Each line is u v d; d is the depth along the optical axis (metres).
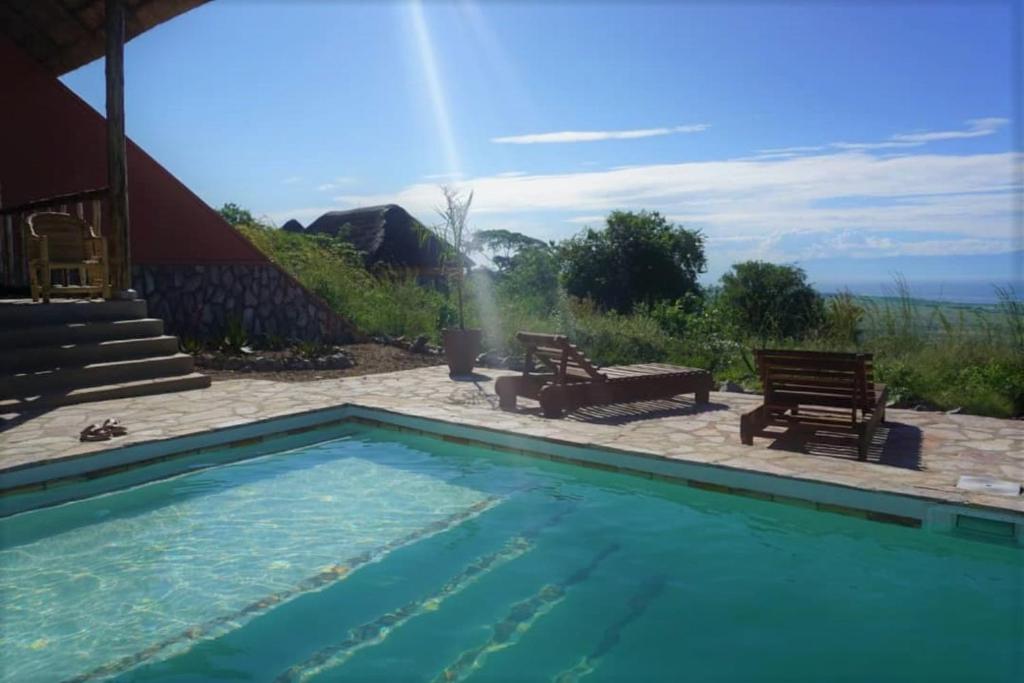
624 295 25.95
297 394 8.59
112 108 9.23
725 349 12.43
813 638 3.62
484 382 9.87
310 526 5.11
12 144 10.85
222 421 6.89
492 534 4.96
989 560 4.45
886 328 11.20
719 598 4.04
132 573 4.38
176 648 3.56
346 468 6.39
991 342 9.76
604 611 3.92
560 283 20.70
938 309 10.74
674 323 14.91
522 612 3.91
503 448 6.65
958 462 5.84
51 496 5.45
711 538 4.87
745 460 5.58
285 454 6.79
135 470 6.00
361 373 10.72
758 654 3.48
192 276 11.95
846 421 6.04
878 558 4.53
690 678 3.29
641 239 26.05
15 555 4.60
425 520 5.21
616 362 11.85
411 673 3.35
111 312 9.12
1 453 5.64
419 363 11.88
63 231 9.04
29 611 3.91
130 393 8.25
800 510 5.10
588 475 6.12
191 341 11.02
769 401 6.46
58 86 11.13
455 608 3.96
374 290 15.61
